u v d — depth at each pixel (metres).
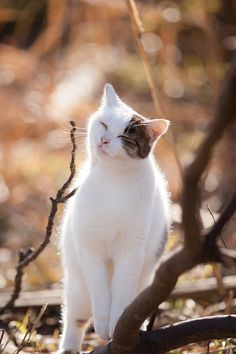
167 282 3.11
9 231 8.23
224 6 12.02
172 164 8.72
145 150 4.41
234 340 4.62
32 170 9.20
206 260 2.97
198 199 2.82
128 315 3.47
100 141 4.36
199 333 3.76
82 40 11.49
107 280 4.38
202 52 11.66
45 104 9.84
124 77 11.14
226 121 2.58
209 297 6.18
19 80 10.52
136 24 4.84
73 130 4.22
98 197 4.27
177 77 10.97
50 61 11.02
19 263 5.22
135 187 4.28
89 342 5.29
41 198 8.90
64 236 4.54
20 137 9.66
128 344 3.65
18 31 12.27
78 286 4.51
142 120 4.50
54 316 5.92
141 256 4.33
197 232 2.85
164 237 4.57
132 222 4.26
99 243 4.32
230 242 7.79
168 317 5.73
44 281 7.09
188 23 11.03
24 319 5.52
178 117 9.91
